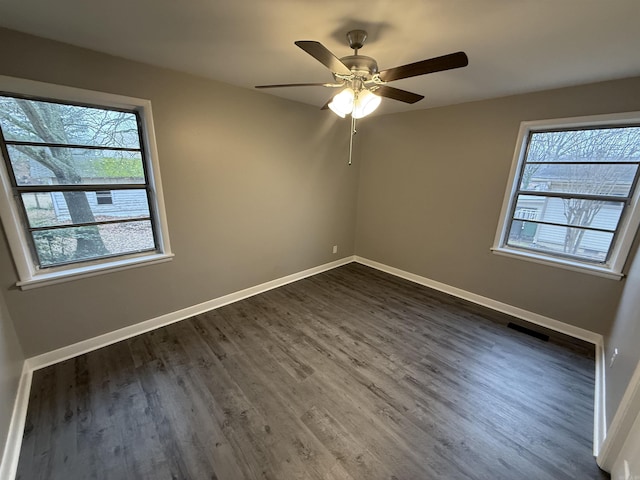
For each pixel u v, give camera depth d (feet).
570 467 4.98
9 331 6.12
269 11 4.76
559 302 9.16
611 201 8.18
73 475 4.69
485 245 10.62
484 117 9.92
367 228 14.80
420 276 12.91
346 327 9.21
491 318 9.95
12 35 5.60
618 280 7.99
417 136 11.93
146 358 7.52
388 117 12.77
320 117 11.97
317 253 13.74
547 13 4.55
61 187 6.89
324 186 13.03
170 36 5.76
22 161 6.31
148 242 8.61
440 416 5.94
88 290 7.50
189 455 5.04
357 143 13.91
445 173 11.31
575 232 8.93
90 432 5.42
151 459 4.97
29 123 6.28
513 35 5.33
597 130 8.15
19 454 5.00
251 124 9.82
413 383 6.85
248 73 7.99
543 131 9.05
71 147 6.88
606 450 4.81
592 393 6.66
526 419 5.92
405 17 4.83
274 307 10.46
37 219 6.70
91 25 5.34
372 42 5.77
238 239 10.48
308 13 4.80
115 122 7.41
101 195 7.54
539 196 9.45
